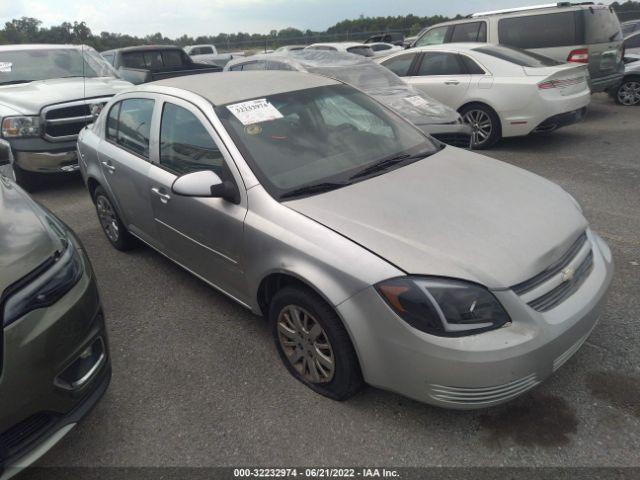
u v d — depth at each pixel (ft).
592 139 25.75
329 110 11.71
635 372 9.03
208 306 12.26
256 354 10.33
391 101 22.03
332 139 10.96
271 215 9.05
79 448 8.28
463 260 7.49
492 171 10.48
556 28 28.48
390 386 7.83
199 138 10.71
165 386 9.57
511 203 9.03
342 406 8.75
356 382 8.41
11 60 25.38
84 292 7.80
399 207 8.78
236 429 8.43
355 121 11.76
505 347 7.07
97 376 7.89
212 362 10.18
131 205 13.39
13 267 7.11
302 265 8.36
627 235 14.29
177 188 9.59
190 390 9.42
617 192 17.78
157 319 11.85
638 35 38.40
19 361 6.63
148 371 10.03
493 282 7.28
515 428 8.05
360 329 7.70
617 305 10.96
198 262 11.43
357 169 10.26
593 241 9.30
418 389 7.54
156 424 8.66
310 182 9.69
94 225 18.22
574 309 7.82
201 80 12.50
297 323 8.98
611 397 8.52
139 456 8.05
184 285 13.37
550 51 28.81
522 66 23.91
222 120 10.38
